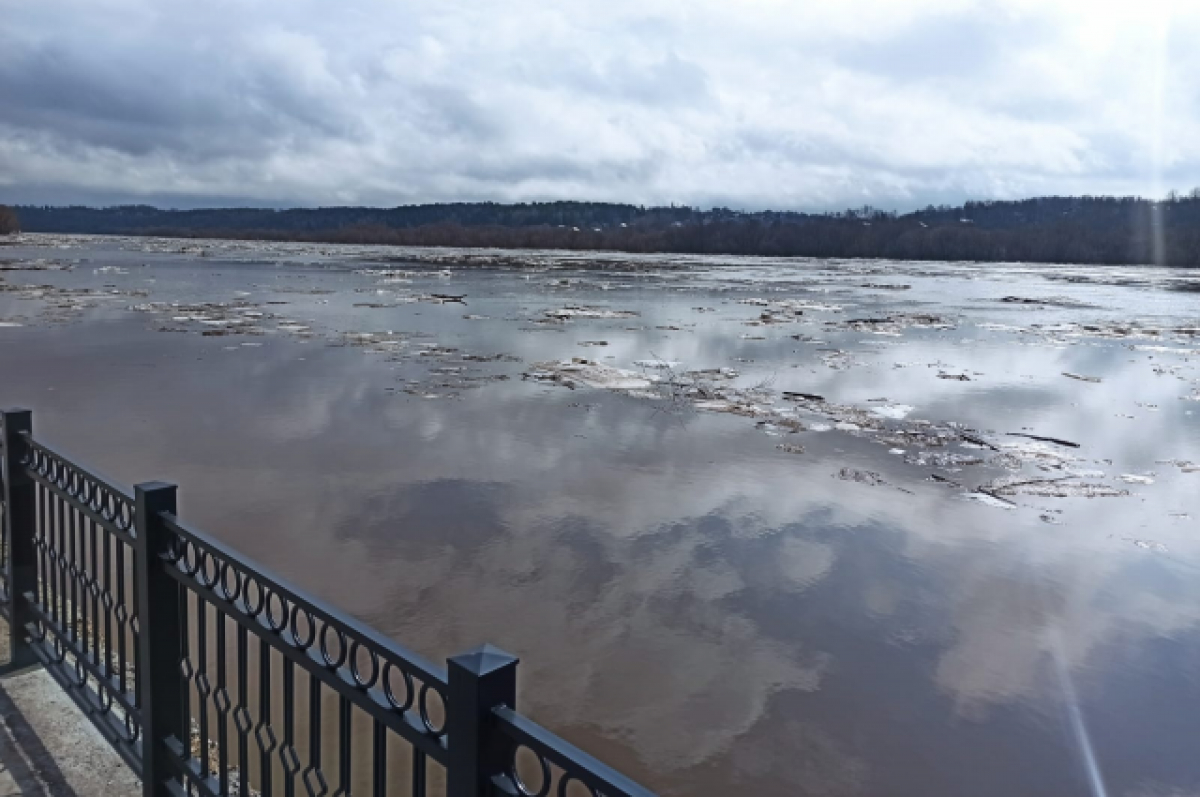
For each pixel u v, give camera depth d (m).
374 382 19.25
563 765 1.53
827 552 9.61
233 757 4.66
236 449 12.98
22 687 3.84
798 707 6.37
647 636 7.38
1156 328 36.41
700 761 5.68
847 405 18.16
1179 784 5.67
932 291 59.69
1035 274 92.19
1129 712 6.50
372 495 10.96
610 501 11.10
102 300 36.72
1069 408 18.53
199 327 28.34
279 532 9.54
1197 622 8.11
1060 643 7.62
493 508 10.60
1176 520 11.10
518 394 18.36
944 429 16.12
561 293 48.31
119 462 12.07
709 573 8.84
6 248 89.44
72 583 3.56
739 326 33.47
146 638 2.86
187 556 2.79
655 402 17.98
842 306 44.38
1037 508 11.49
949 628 7.80
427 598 7.95
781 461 13.44
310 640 2.22
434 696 5.73
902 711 6.38
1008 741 6.07
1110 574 9.26
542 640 7.22
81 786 3.22
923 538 10.17
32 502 3.95
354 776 4.77
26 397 16.31
